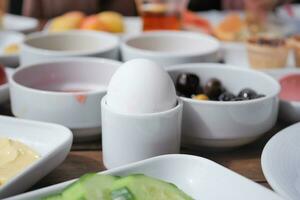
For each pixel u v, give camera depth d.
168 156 0.34
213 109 0.39
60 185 0.31
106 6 1.06
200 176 0.33
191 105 0.39
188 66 0.46
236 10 0.90
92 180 0.31
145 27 0.69
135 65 0.37
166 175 0.34
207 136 0.39
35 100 0.41
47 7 0.99
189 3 1.04
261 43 0.61
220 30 0.73
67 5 1.00
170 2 0.68
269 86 0.44
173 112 0.37
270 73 0.52
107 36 0.58
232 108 0.39
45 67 0.48
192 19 0.74
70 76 0.49
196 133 0.40
